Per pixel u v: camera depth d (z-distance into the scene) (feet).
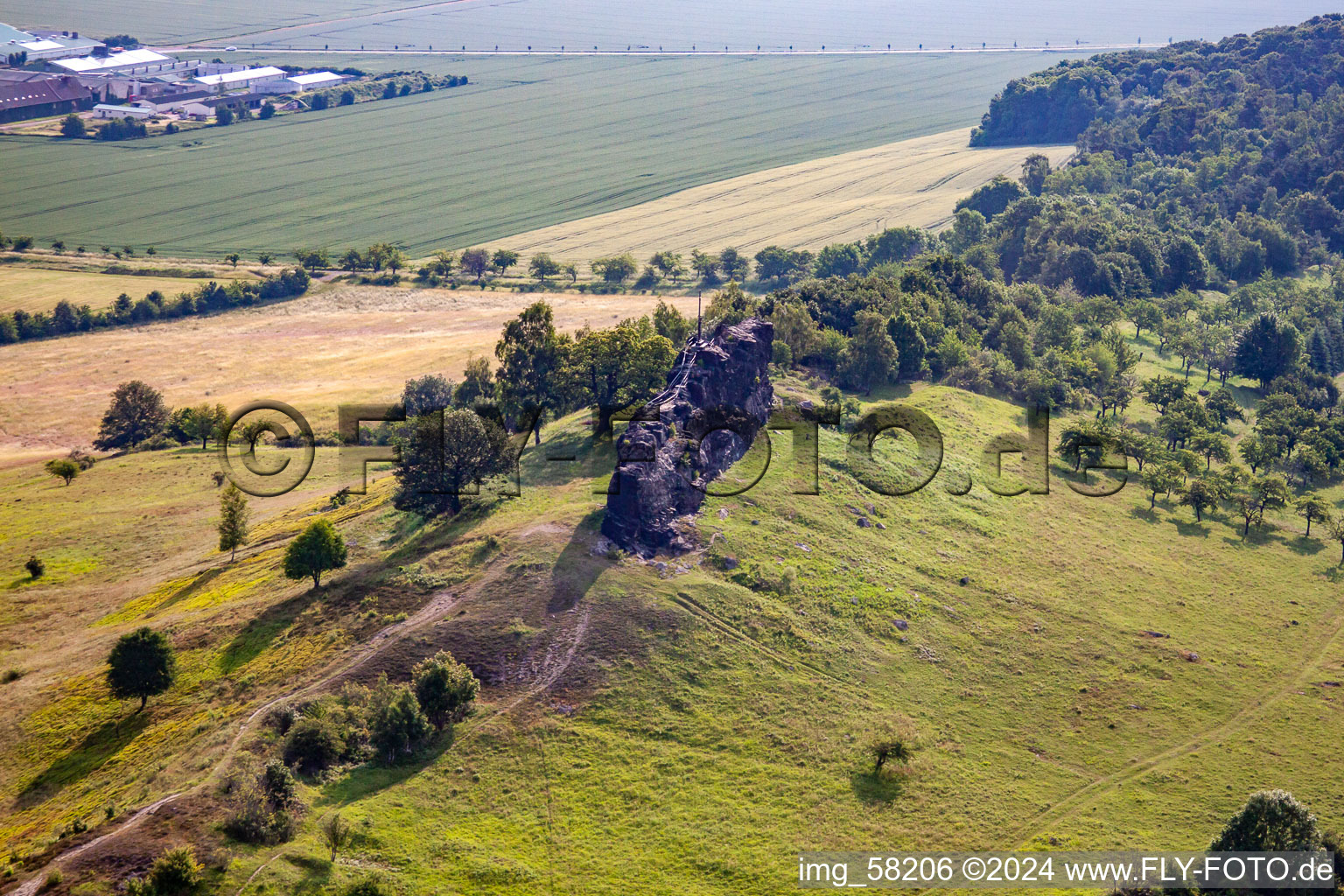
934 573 377.91
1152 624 369.50
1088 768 295.48
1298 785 292.20
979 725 306.76
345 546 364.79
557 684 295.07
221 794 245.45
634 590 327.06
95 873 220.64
